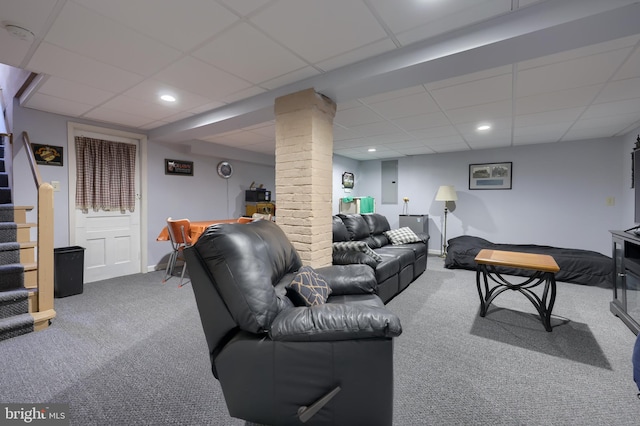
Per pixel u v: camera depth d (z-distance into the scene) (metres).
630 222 4.20
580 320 2.65
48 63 2.27
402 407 1.54
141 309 2.92
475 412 1.50
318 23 1.77
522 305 3.04
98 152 3.93
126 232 4.27
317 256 2.64
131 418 1.46
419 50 1.99
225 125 3.52
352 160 6.87
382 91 2.50
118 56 2.16
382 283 2.96
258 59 2.21
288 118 2.66
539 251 4.38
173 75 2.48
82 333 2.38
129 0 1.56
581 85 2.56
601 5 1.45
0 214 2.94
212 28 1.82
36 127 3.41
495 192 5.51
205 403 1.57
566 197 4.91
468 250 4.65
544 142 5.00
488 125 3.91
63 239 3.62
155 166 4.52
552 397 1.62
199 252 1.40
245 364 1.31
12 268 2.49
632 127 3.98
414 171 6.39
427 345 2.21
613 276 2.82
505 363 1.96
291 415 1.30
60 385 1.71
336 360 1.25
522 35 1.64
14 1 1.56
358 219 4.39
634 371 1.21
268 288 1.37
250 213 5.88
